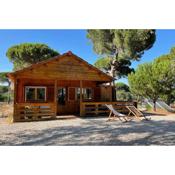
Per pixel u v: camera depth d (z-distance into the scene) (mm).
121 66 27219
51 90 18109
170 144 7551
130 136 8844
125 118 14664
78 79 16172
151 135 9039
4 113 18016
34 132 9797
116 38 22812
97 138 8508
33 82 17484
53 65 15508
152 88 20188
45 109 14594
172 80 20219
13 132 9812
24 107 14172
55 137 8727
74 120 14000
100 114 17156
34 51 29219
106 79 17078
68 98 18703
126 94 37312
